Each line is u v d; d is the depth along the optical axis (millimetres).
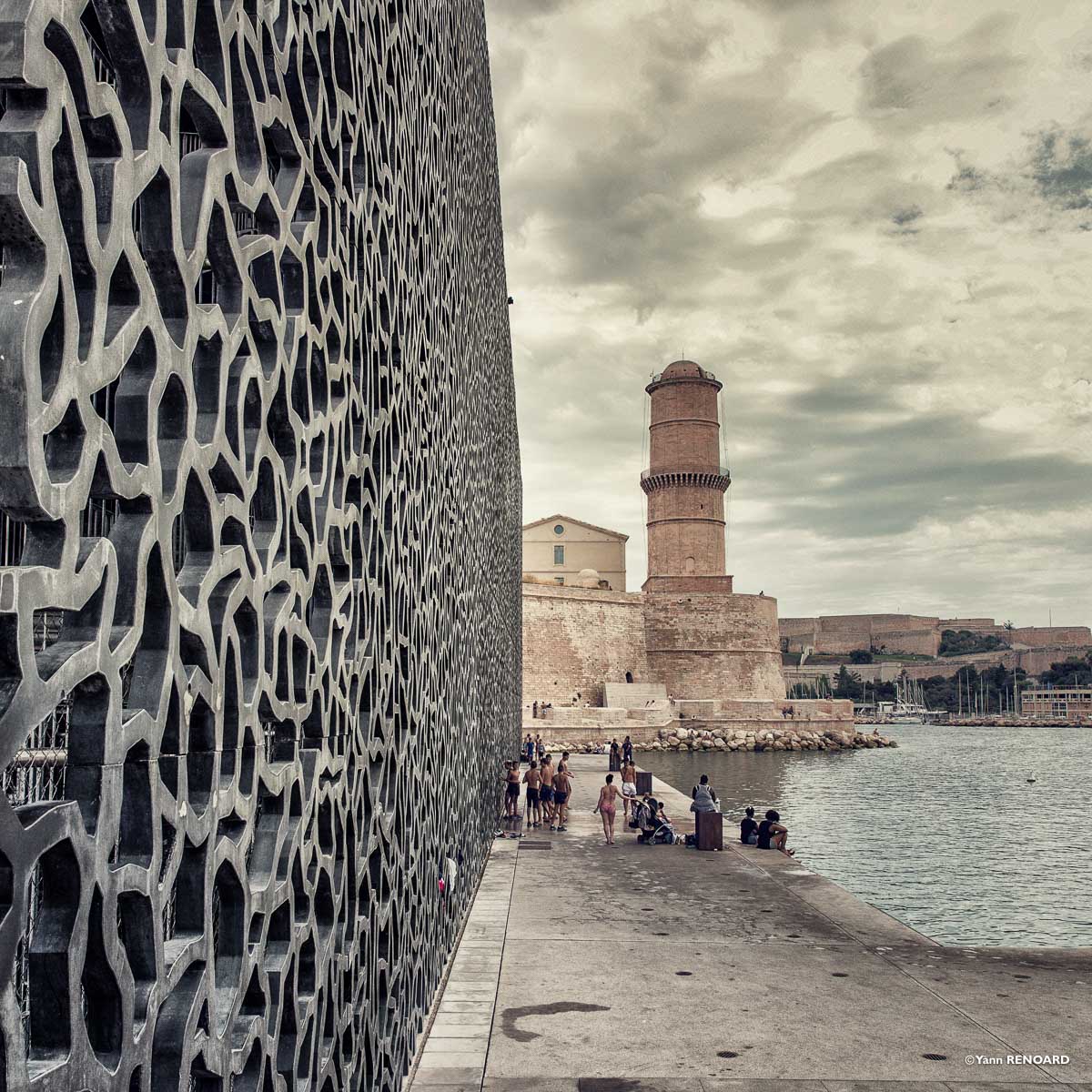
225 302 3033
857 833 35594
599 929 12289
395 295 6375
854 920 12961
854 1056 8031
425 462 7980
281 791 3545
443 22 9445
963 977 10367
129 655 2266
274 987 3508
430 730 8328
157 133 2404
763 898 14305
